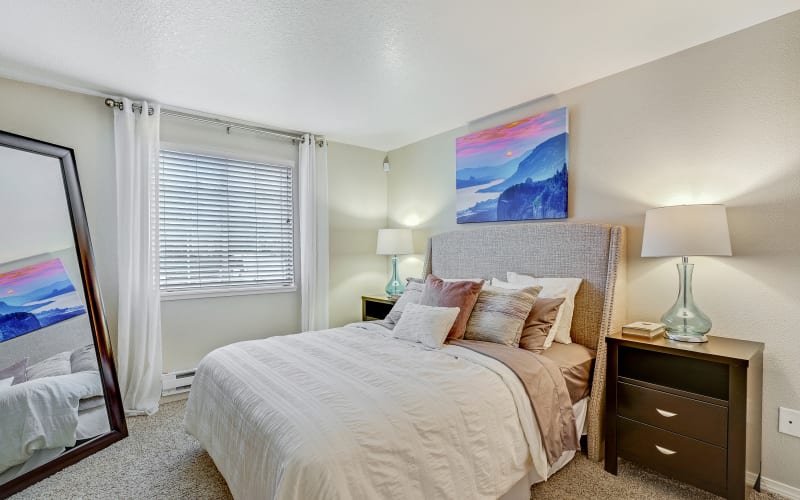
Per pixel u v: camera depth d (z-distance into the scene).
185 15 1.85
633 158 2.46
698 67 2.18
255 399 1.58
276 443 1.31
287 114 3.25
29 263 2.31
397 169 4.35
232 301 3.44
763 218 1.98
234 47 2.16
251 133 3.55
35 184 2.40
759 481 1.94
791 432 1.88
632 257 2.47
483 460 1.51
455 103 3.02
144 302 2.87
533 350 2.23
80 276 2.55
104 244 2.81
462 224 3.56
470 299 2.46
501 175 3.18
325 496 1.11
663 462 1.88
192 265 3.28
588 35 2.07
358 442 1.25
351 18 1.89
